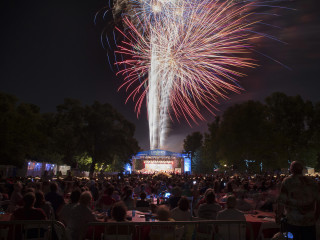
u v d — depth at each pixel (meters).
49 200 9.25
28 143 47.75
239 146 52.34
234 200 6.64
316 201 5.20
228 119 54.41
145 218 8.04
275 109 58.34
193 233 6.45
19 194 11.08
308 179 5.29
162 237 5.55
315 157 57.97
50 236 5.72
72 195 7.73
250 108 53.41
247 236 6.89
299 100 57.91
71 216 6.69
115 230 5.65
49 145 58.62
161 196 16.34
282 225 5.37
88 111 62.62
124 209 5.92
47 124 61.03
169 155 82.44
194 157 97.00
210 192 7.81
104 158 62.16
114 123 64.75
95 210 10.95
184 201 7.84
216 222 5.27
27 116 50.34
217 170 68.81
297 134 57.19
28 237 6.08
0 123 43.72
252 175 49.78
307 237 5.11
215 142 62.09
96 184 17.88
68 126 61.00
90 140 60.84
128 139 65.31
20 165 47.53
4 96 47.16
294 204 5.20
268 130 52.56
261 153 51.50
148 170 86.00
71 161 64.44
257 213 9.83
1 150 43.62
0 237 5.93
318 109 57.59
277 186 11.66
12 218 6.32
